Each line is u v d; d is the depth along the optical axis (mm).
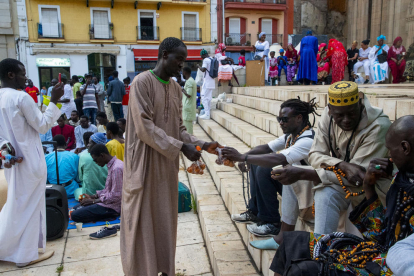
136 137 2279
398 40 8500
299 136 2537
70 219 4305
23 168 2998
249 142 5160
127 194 2293
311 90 6023
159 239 2369
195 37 24078
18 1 20516
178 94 2508
